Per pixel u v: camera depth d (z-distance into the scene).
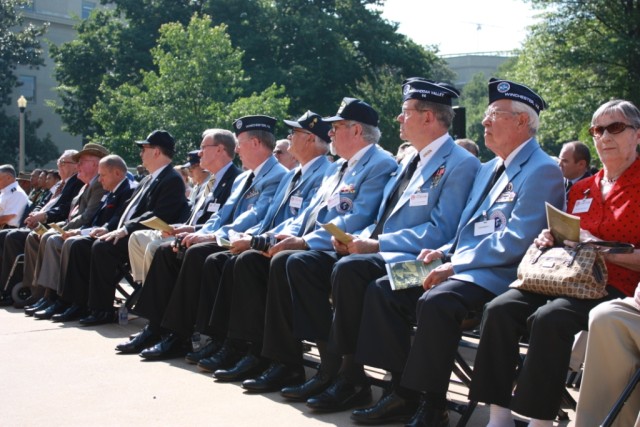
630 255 3.55
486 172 4.40
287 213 5.74
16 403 4.53
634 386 3.12
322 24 33.69
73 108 35.81
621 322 3.22
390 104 36.97
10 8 41.34
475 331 4.43
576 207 4.04
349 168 5.20
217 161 6.65
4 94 41.62
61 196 8.90
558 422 4.07
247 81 27.44
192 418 4.20
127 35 33.75
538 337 3.40
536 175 4.02
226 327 5.23
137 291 6.79
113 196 7.65
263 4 34.97
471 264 3.93
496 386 3.58
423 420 3.84
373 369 5.49
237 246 5.25
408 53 36.59
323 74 33.69
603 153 3.90
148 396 4.64
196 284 5.58
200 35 25.50
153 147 7.07
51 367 5.37
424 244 4.37
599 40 23.28
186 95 25.25
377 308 4.03
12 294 8.05
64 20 48.75
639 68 23.05
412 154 4.90
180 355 5.70
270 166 6.19
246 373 5.01
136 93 26.19
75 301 7.13
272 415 4.25
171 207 6.89
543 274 3.55
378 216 4.82
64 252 7.19
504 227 4.03
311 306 4.54
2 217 9.44
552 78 24.27
